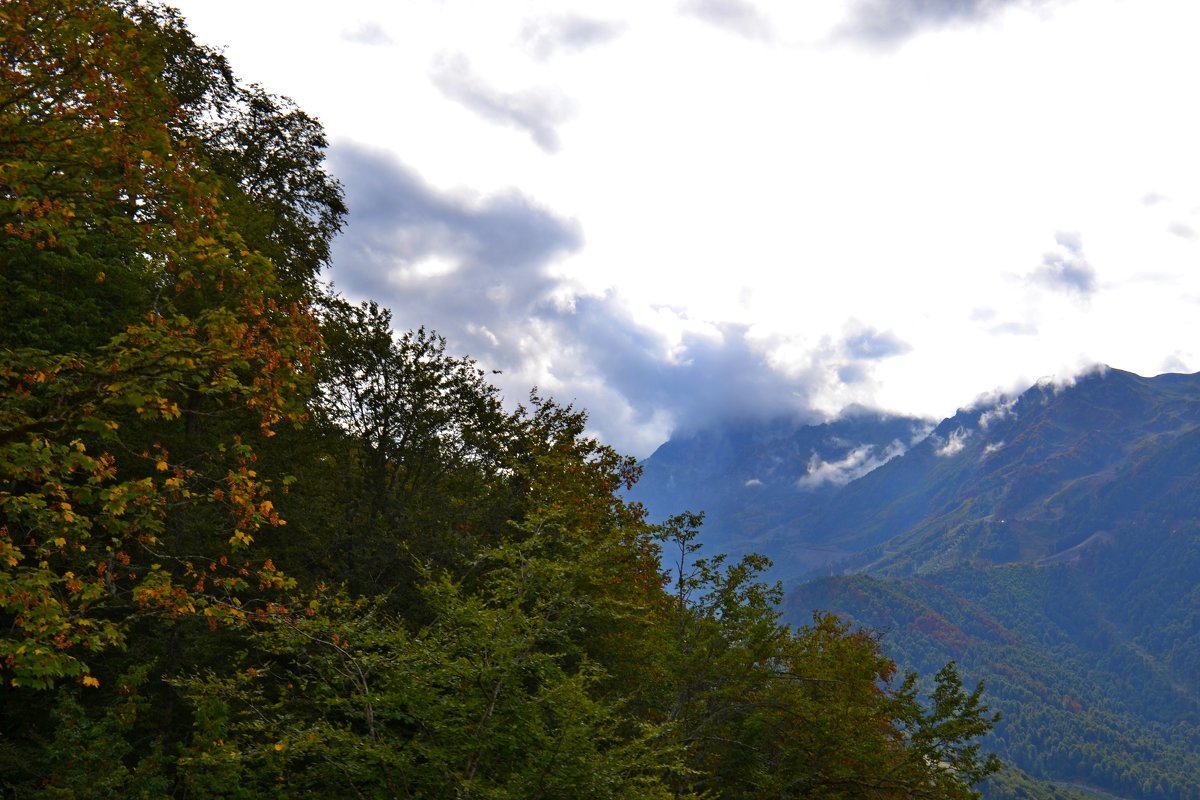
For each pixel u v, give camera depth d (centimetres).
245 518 1074
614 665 2353
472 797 1243
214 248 1030
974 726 2389
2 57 968
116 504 1003
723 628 2442
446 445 3141
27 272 1628
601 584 2234
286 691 1480
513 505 2880
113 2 1075
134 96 1023
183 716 2050
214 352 984
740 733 2469
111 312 1830
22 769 1549
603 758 1378
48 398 1020
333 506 2712
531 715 1349
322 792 1323
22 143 989
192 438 2089
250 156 3048
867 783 2395
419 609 2420
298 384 1063
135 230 1071
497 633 1388
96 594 991
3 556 906
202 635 1911
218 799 1316
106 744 1384
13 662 878
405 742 1344
